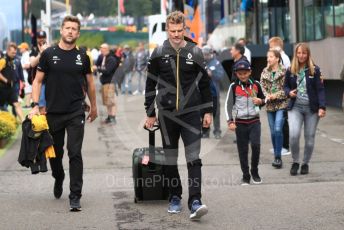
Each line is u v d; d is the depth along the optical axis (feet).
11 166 33.09
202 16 88.33
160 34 102.83
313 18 61.16
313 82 29.81
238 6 82.94
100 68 51.21
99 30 184.75
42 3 85.40
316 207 23.47
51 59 23.36
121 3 183.42
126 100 67.77
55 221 21.95
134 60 75.10
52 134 23.76
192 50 21.97
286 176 29.96
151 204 24.45
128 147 39.45
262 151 37.35
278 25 75.25
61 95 23.43
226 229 20.67
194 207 21.38
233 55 35.78
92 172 31.48
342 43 53.31
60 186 25.40
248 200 24.81
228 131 45.65
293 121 30.14
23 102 67.46
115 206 24.14
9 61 46.80
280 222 21.45
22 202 25.00
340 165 32.55
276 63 32.27
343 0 52.49
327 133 43.57
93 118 24.79
